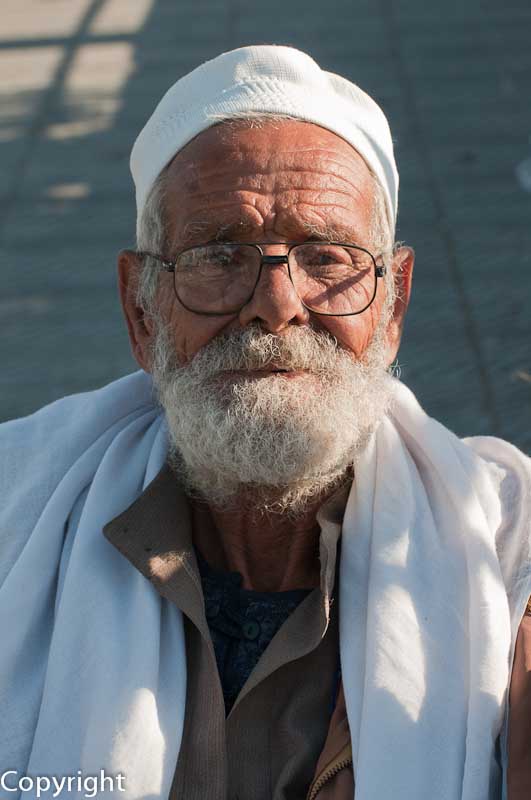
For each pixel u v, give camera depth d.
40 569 2.01
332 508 2.02
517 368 4.91
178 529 2.00
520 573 1.94
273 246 1.86
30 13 10.99
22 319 5.63
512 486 2.08
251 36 9.90
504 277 5.74
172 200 1.94
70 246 6.38
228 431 1.85
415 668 1.81
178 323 1.93
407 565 1.92
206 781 1.86
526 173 6.93
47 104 8.58
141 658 1.87
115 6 11.16
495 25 10.09
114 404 2.22
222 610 2.01
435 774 1.73
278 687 1.92
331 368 1.89
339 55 9.33
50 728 1.85
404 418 2.12
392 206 2.08
